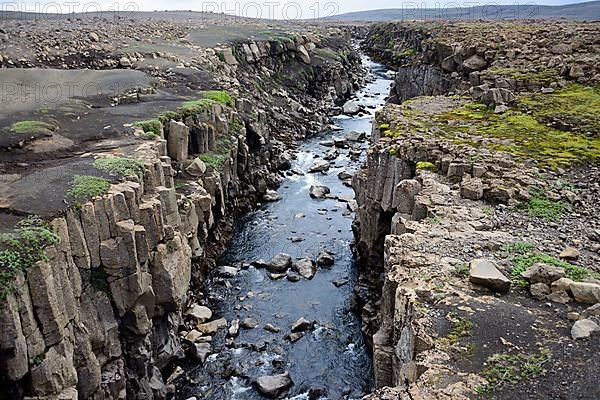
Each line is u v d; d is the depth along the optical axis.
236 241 33.25
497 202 20.86
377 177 26.53
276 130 50.09
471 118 32.25
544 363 12.00
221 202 31.06
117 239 18.11
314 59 70.88
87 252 17.47
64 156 22.30
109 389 17.70
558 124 29.75
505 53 43.53
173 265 20.77
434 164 24.53
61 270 15.98
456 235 18.02
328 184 42.38
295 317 26.06
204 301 26.91
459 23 80.19
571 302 14.23
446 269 15.85
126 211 18.69
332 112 63.50
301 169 45.44
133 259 18.33
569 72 37.62
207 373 22.27
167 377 21.77
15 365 13.84
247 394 21.20
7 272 14.11
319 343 24.23
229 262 30.89
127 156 22.22
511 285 15.02
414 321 13.62
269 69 61.22
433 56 51.56
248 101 42.78
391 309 16.97
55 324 15.08
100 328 17.62
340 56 78.25
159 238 20.16
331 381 21.91
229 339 24.28
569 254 16.52
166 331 21.72
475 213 19.83
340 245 32.91
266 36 65.88
